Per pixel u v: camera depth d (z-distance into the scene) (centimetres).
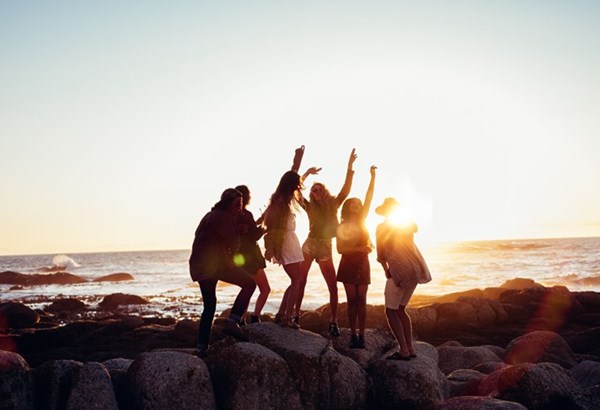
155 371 718
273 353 788
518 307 2069
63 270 9494
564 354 1280
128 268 9688
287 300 894
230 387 755
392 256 885
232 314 830
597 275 4575
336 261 7375
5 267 11719
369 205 936
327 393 800
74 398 676
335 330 945
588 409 820
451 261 7238
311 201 932
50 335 1752
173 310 3281
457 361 1181
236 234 810
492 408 741
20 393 668
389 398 857
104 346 1634
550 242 13838
